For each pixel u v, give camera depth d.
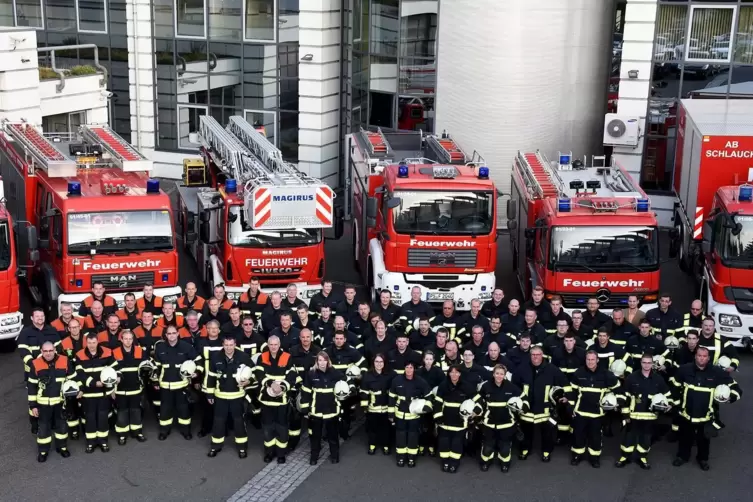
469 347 16.77
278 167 21.97
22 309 22.31
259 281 20.92
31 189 21.88
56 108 30.97
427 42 29.05
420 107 29.77
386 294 18.56
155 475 14.91
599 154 30.64
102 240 19.77
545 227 20.34
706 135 21.47
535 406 15.25
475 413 14.55
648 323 17.17
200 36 33.47
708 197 21.84
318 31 30.91
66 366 15.19
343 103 32.72
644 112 28.73
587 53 29.03
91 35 35.53
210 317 17.78
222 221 21.05
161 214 20.20
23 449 15.73
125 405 15.79
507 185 29.17
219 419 15.43
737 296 19.61
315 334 17.56
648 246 20.02
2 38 27.97
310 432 15.30
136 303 18.33
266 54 32.88
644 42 28.23
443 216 21.00
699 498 14.51
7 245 18.81
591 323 18.06
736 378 19.02
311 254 21.16
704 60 28.14
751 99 27.92
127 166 21.58
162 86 34.38
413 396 15.05
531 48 28.02
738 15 27.53
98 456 15.55
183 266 25.58
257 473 15.08
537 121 28.75
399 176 21.09
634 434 15.28
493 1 27.56
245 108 33.75
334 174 33.03
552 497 14.46
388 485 14.76
